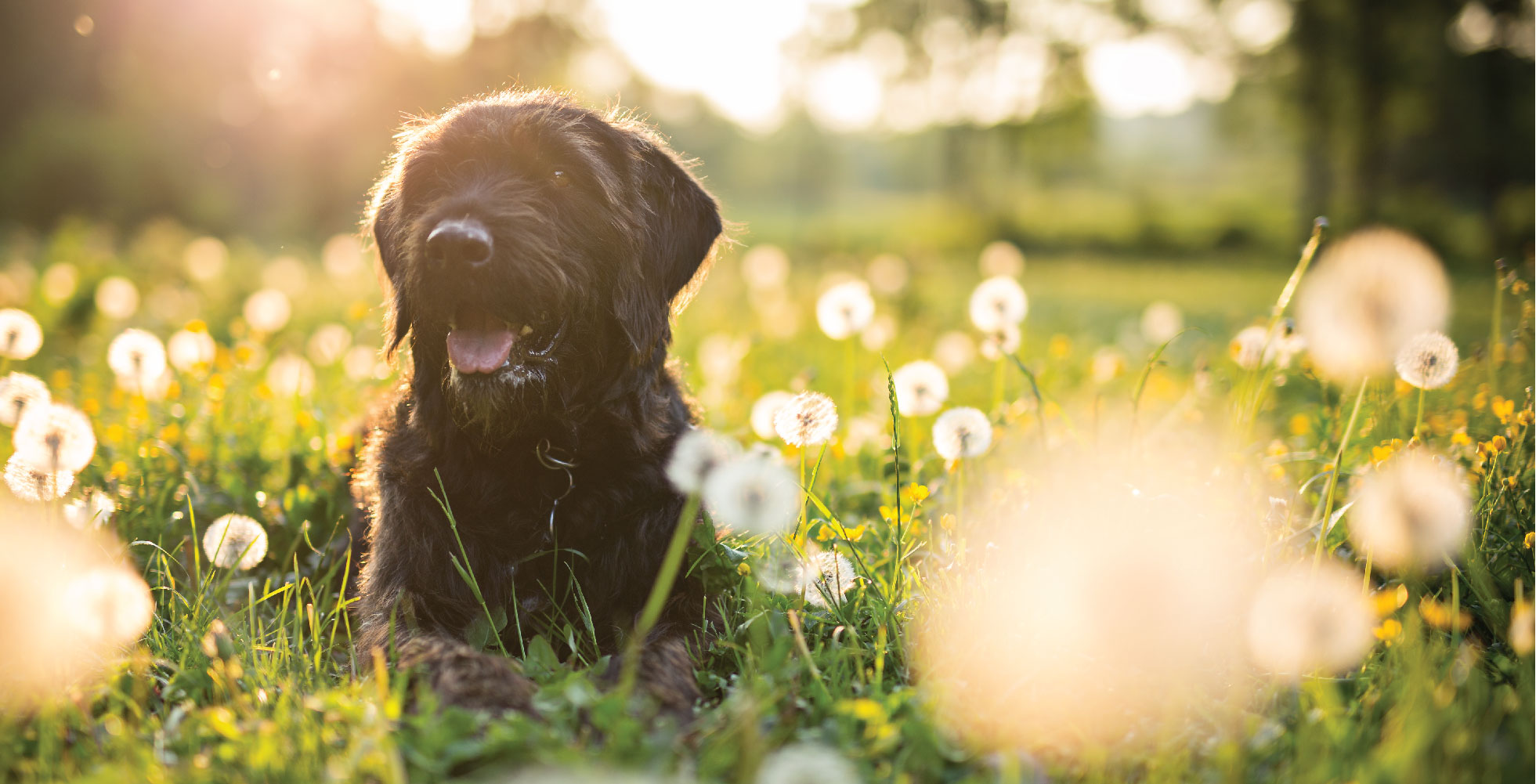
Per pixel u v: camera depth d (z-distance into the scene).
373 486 3.31
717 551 2.85
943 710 2.21
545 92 3.69
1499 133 34.25
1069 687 2.38
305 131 34.03
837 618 2.73
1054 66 43.62
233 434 4.49
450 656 2.46
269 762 1.98
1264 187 61.66
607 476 3.04
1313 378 3.88
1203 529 2.91
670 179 3.61
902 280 11.58
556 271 3.04
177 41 32.19
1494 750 1.97
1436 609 2.49
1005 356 4.04
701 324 10.06
